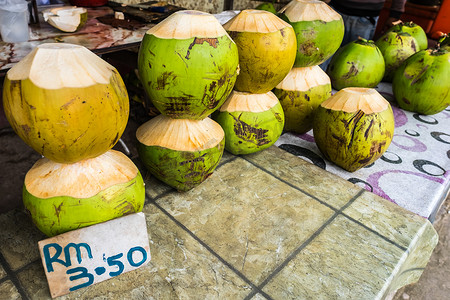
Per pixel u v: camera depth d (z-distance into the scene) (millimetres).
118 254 746
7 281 735
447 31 2871
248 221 933
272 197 1027
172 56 785
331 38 1220
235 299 728
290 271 796
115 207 735
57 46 651
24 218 894
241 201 1004
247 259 821
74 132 633
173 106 869
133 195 767
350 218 964
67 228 716
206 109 892
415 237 915
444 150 1418
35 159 1349
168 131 935
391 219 971
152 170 981
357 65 1623
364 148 1096
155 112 1555
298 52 1215
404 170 1264
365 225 944
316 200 1026
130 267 770
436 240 1018
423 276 1544
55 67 608
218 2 2193
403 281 1024
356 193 1067
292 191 1057
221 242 864
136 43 1178
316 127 1189
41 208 706
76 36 1219
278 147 1306
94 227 715
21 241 828
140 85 1552
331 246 869
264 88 1105
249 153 1208
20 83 606
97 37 1218
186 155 914
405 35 1948
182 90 823
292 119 1350
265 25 984
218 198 1011
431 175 1241
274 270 797
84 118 627
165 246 842
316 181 1111
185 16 807
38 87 594
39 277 747
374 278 792
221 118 1141
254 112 1118
